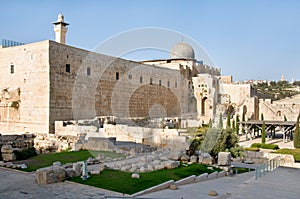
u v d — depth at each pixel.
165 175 15.77
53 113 31.19
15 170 17.58
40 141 27.03
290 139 47.66
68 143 25.88
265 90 138.62
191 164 19.69
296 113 69.00
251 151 33.38
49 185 14.02
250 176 21.19
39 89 31.58
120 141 21.16
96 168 16.72
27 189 13.39
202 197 13.01
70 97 33.22
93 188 13.41
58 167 15.24
